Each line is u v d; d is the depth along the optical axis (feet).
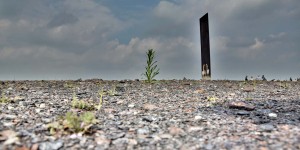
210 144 11.64
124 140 12.21
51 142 11.58
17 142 11.16
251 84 38.42
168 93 29.04
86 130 13.12
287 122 15.83
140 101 23.61
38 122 14.88
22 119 15.34
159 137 12.78
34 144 11.00
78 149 11.05
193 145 11.68
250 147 11.23
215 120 16.47
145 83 37.78
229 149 11.07
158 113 18.40
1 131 12.84
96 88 32.04
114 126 14.75
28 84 34.63
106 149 11.14
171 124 15.35
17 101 21.44
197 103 22.71
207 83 39.14
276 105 21.52
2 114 16.26
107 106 20.89
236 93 29.32
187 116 17.49
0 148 10.52
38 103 20.83
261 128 14.39
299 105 21.40
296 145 11.27
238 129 14.28
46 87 32.01
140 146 11.57
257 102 23.04
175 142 12.10
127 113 18.24
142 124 15.25
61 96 25.31
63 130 13.04
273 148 11.02
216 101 23.68
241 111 19.07
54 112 17.71
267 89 33.09
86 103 20.62
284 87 35.22
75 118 13.35
